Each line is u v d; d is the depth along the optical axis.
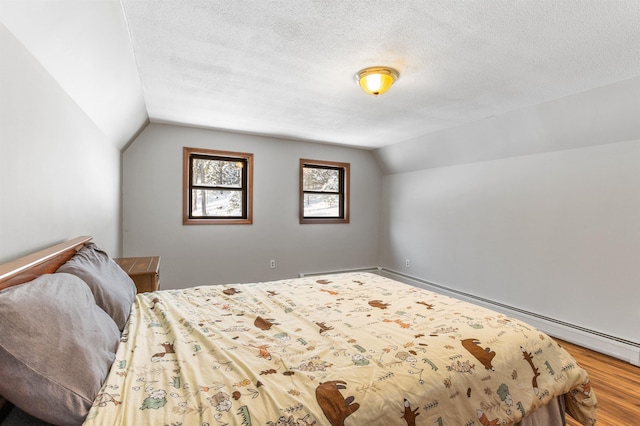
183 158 3.87
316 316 1.65
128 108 2.72
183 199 3.88
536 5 1.54
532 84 2.49
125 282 1.70
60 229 1.70
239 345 1.28
